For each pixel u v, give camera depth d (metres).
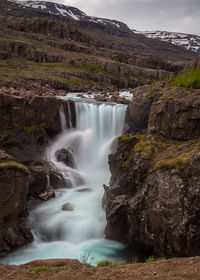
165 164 23.00
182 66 165.25
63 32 163.50
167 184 22.03
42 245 25.94
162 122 31.30
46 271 14.95
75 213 30.34
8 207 25.06
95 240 26.80
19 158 38.31
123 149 31.81
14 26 149.25
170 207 21.19
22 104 43.22
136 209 24.03
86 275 14.23
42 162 39.81
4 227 24.78
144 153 27.33
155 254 22.81
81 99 68.88
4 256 23.42
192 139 28.59
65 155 44.19
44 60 113.19
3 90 47.62
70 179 39.31
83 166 47.56
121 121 53.62
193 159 21.22
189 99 29.17
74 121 51.97
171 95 31.97
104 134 54.03
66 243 26.36
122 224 26.12
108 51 178.38
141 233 23.81
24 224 28.14
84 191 37.22
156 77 124.88
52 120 47.69
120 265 16.62
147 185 24.11
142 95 49.12
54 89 80.38
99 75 111.44
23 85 67.19
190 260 15.33
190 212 19.73
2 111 41.03
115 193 28.98
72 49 142.00
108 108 54.44
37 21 157.62
